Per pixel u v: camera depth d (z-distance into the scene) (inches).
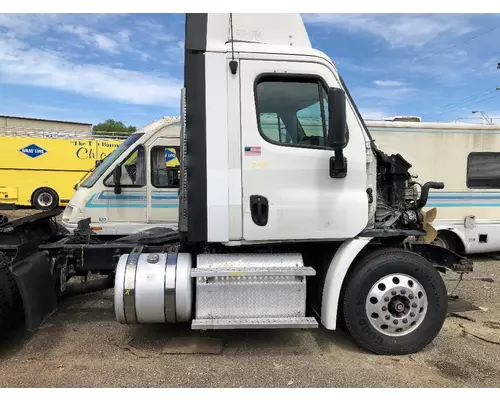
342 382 140.0
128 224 308.8
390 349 158.1
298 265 156.6
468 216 340.5
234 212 152.2
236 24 153.6
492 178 343.6
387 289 156.5
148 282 150.6
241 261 156.7
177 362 153.9
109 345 169.0
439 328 160.4
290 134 155.3
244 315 152.4
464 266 175.6
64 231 210.8
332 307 155.5
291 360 156.1
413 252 164.9
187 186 152.3
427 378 143.3
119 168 306.3
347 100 159.0
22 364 151.9
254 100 151.8
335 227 157.2
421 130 333.7
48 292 163.6
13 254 159.5
